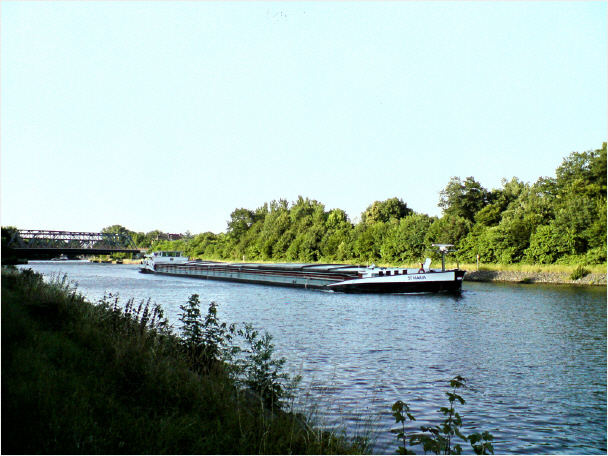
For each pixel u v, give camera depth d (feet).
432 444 25.39
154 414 26.53
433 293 151.94
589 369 55.62
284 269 214.48
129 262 562.66
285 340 70.44
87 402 26.22
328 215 373.40
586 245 202.08
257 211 497.46
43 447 21.11
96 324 46.50
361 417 37.81
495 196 288.10
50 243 511.40
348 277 173.58
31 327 40.34
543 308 112.06
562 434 36.91
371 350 64.59
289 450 24.29
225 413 28.19
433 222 265.95
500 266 216.54
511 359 60.39
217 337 42.09
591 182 247.91
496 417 40.22
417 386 48.16
